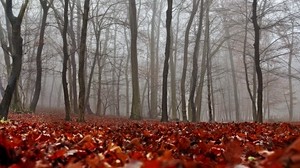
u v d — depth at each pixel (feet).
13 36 42.22
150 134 20.93
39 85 84.89
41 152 11.28
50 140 15.84
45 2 81.05
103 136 19.53
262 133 23.40
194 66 83.87
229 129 28.22
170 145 14.48
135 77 85.76
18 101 79.46
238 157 9.88
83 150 11.87
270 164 6.90
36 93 84.43
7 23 84.79
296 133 22.97
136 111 83.92
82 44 55.01
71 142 16.38
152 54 140.56
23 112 76.64
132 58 87.04
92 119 71.05
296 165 6.24
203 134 21.22
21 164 8.18
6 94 40.45
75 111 106.83
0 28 89.86
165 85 62.23
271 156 7.19
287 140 17.26
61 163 10.21
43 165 8.45
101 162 9.00
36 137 16.69
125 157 10.83
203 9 92.53
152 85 137.28
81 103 53.26
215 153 12.29
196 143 16.52
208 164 9.29
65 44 59.21
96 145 13.60
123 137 19.66
